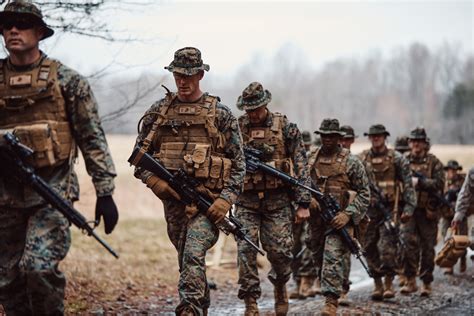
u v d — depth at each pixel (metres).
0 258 7.22
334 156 11.36
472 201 11.77
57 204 6.85
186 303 8.19
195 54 8.63
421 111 114.19
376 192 13.77
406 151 16.78
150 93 13.41
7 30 7.02
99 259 16.56
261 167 10.36
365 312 12.18
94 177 7.14
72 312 11.00
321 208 11.06
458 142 80.75
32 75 7.04
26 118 7.07
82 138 7.18
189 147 8.66
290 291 14.88
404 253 14.55
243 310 12.34
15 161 6.83
